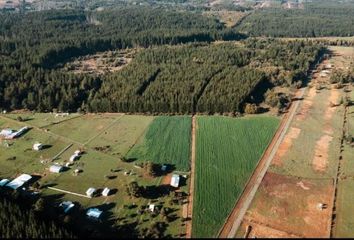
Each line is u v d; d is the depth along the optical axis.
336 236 130.38
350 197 151.00
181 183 159.75
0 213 130.25
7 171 169.12
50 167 169.75
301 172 167.12
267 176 164.12
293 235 130.62
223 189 155.62
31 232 123.25
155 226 133.38
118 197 150.75
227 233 131.62
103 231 132.75
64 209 142.50
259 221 137.38
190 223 136.25
